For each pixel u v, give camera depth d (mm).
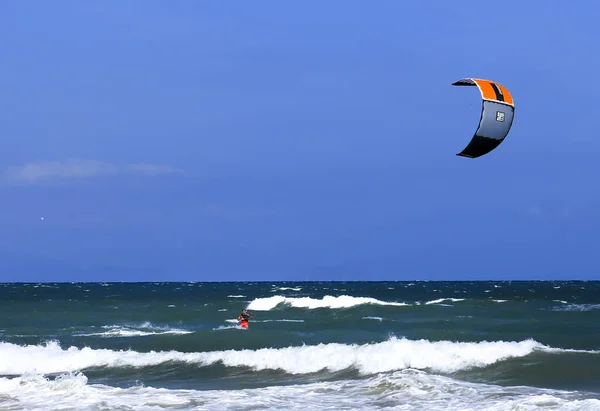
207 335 108312
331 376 77688
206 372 81375
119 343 106312
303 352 85312
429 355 81438
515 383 70688
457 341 104312
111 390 67750
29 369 87312
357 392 65438
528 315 153000
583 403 56125
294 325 133750
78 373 83812
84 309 199875
